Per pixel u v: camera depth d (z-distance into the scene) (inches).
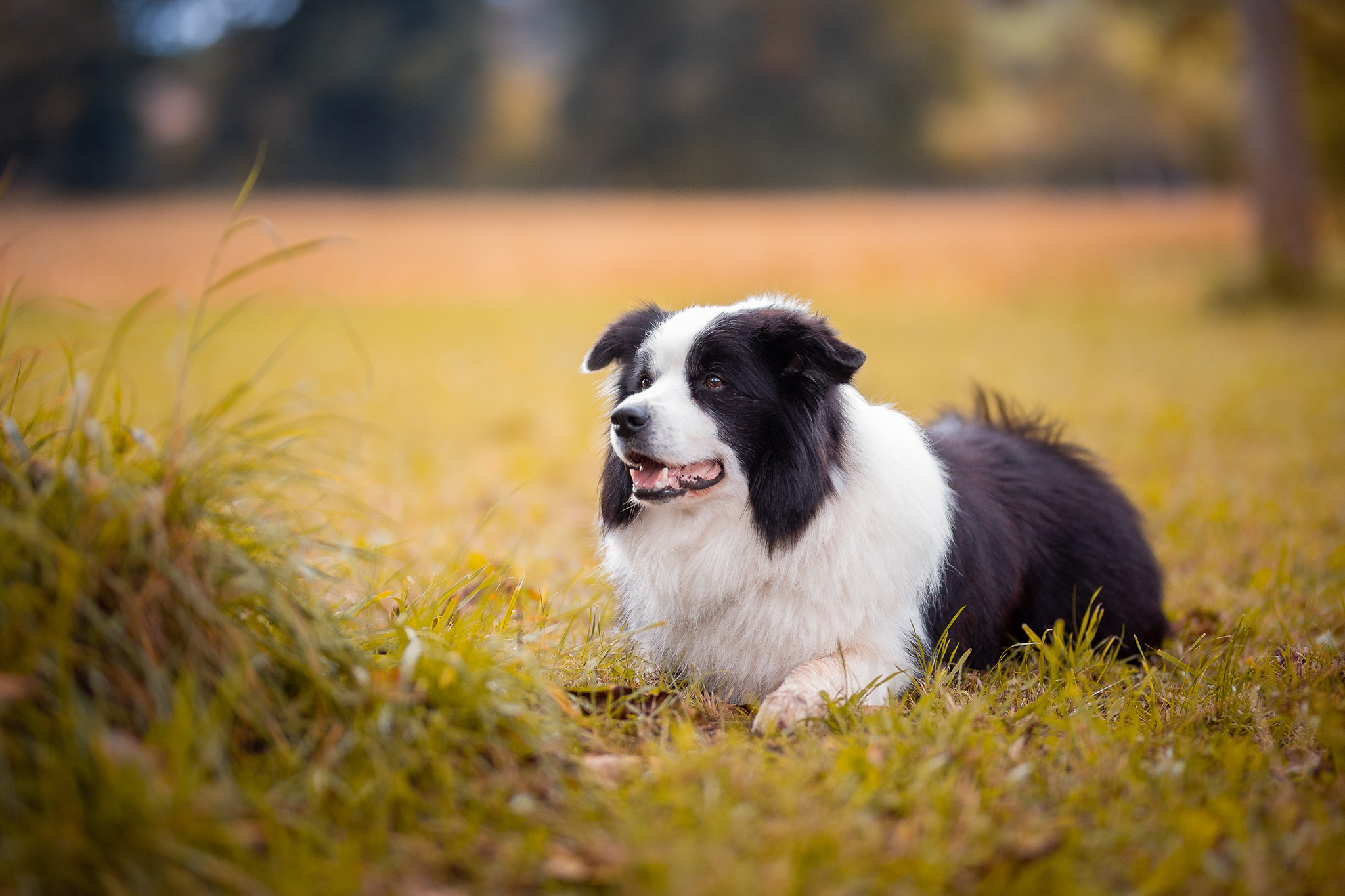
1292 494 246.1
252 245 1112.2
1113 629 155.6
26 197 1886.1
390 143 2317.9
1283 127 687.1
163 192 2166.6
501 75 2455.7
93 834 79.4
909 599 135.5
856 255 1083.9
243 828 83.4
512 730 102.7
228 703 92.0
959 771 104.7
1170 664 148.8
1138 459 292.7
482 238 1218.0
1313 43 713.0
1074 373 461.7
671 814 92.5
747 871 82.7
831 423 135.0
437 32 2278.5
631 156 2237.9
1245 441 313.3
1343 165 757.9
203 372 442.6
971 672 140.6
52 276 870.4
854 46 2186.3
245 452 115.2
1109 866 88.9
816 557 131.3
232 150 2245.3
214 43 2267.5
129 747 84.3
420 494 250.7
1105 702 126.9
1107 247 1138.7
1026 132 2458.2
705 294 920.3
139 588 92.4
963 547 142.9
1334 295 683.4
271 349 538.9
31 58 1989.4
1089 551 157.4
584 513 243.0
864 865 85.7
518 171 2281.0
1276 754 112.2
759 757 104.5
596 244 1159.0
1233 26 724.7
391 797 91.3
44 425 114.1
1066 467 169.3
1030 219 1478.8
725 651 136.5
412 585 165.3
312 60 2206.0
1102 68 2459.4
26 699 84.8
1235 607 172.4
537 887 84.0
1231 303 697.6
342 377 449.4
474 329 666.2
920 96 2245.3
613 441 135.3
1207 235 1237.7
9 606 87.4
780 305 146.7
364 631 114.7
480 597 151.3
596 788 97.9
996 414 226.1
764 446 133.6
